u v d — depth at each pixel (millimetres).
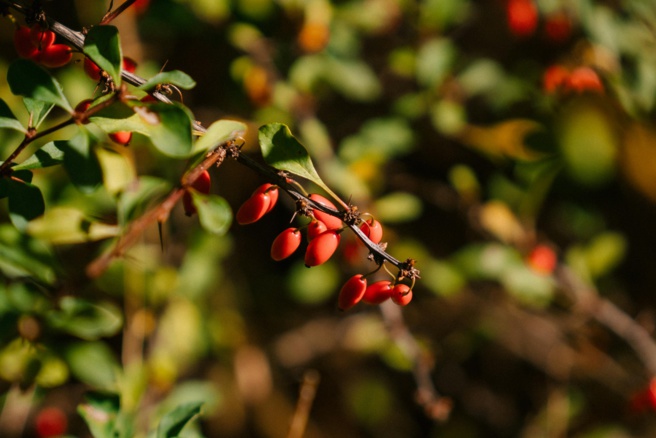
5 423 723
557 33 880
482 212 866
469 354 1055
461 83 859
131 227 484
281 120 782
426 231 1070
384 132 839
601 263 852
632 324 855
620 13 822
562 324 993
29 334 514
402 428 1070
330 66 799
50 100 475
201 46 839
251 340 957
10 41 720
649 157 786
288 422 968
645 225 1043
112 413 516
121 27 709
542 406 1025
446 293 852
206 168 482
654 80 790
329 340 1010
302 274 857
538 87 890
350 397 1035
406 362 852
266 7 775
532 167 822
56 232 487
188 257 776
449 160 1062
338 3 805
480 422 1073
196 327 792
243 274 1003
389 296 505
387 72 970
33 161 493
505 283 862
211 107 843
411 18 862
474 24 1010
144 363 728
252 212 494
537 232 968
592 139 771
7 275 510
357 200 771
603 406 1017
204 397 689
